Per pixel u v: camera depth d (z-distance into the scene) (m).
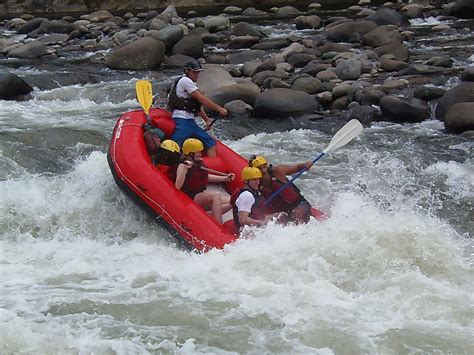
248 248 12.88
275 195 13.80
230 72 27.03
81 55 31.97
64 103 24.33
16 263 13.38
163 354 10.41
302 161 18.62
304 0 46.47
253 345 10.59
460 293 11.76
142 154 14.84
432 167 18.22
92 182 16.22
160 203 13.91
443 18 36.12
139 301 11.75
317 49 29.95
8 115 22.31
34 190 15.81
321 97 23.34
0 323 10.87
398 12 37.03
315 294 11.81
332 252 12.65
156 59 28.78
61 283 12.45
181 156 14.43
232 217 14.48
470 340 10.61
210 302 11.66
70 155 18.73
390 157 18.88
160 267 12.98
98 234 14.69
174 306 11.59
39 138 19.45
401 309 11.41
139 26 36.81
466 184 17.22
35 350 10.37
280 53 29.34
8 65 29.80
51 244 14.23
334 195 16.38
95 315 11.34
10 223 14.82
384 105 21.94
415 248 12.73
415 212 15.39
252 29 33.59
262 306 11.51
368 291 11.96
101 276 12.70
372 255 12.58
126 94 24.92
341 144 14.51
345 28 31.73
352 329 10.88
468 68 24.78
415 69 25.55
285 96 22.38
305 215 13.68
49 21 37.69
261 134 20.97
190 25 36.62
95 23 39.88
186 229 13.50
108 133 20.12
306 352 10.40
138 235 14.59
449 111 20.86
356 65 25.66
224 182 15.20
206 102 15.84
